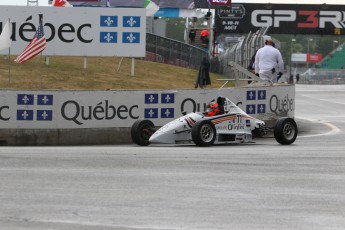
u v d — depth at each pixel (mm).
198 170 43344
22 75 89250
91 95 65500
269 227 29047
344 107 115688
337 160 48969
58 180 38969
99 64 112438
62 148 56438
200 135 56906
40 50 86250
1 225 28703
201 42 181750
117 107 66562
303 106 117688
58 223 29188
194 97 69438
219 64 178500
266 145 60438
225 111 59312
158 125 68000
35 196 34469
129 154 51062
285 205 33344
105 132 66125
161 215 30875
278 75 86062
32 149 54688
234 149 55875
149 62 130250
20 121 63812
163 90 68062
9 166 43812
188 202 33656
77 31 96812
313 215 31312
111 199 34031
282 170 43938
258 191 36750
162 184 38250
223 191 36562
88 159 47656
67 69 98562
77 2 171500
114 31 97312
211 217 30656
